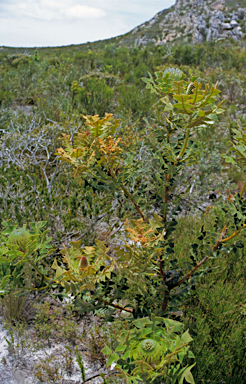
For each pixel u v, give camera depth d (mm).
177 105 1193
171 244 1815
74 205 3086
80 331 2490
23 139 4383
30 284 2535
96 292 1693
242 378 2037
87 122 1372
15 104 9078
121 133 5207
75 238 3273
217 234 1848
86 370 2191
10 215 2941
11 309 2494
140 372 1216
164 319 1338
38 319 2559
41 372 2152
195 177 4664
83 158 1477
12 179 3375
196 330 2135
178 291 1970
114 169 1682
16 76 10773
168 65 12969
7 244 1418
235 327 2311
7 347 2326
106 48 21312
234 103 9766
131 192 2055
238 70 13867
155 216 1385
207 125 1497
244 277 2963
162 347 1312
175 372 1247
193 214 4324
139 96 8164
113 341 2275
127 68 15133
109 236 3342
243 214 1719
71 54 22312
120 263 1397
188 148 1754
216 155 5238
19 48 41938
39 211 3039
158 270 1978
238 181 5414
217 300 2500
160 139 1777
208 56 15539
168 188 1945
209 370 2002
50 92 10031
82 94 8039
